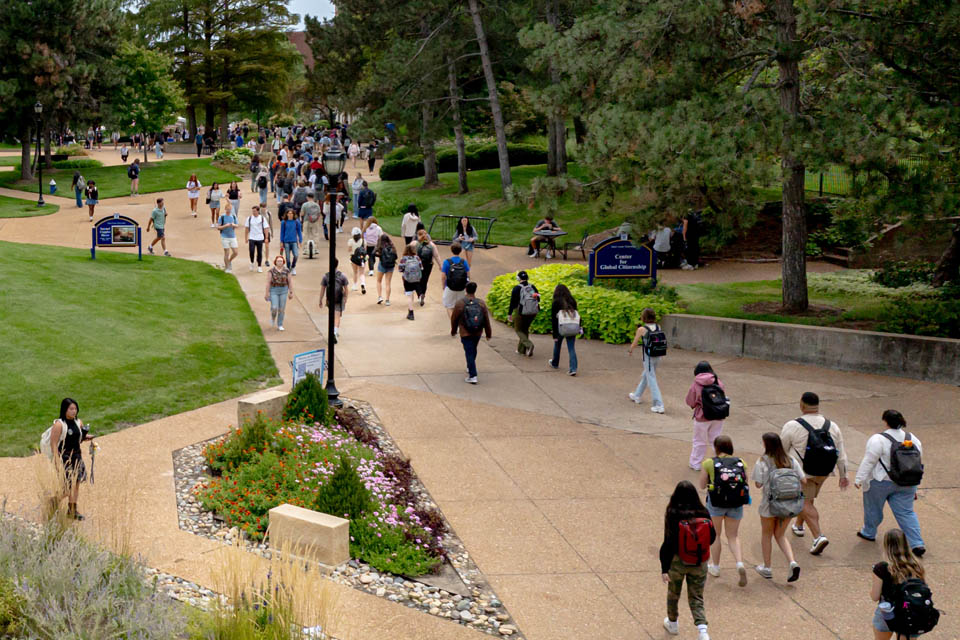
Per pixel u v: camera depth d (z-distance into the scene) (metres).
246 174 50.38
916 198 15.75
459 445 12.84
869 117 16.05
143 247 27.59
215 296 21.20
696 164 16.05
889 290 21.25
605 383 16.06
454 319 15.73
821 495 11.47
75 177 37.31
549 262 26.55
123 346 16.14
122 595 7.50
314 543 9.12
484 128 48.03
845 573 9.30
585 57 20.92
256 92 71.00
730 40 19.34
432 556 9.43
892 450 9.52
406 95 36.81
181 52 67.38
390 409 14.30
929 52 17.98
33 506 9.90
